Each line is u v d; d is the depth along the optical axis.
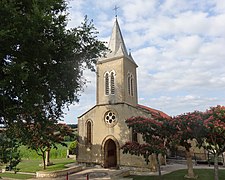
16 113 12.09
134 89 33.84
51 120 15.44
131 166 27.83
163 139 20.52
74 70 14.70
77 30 15.18
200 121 17.11
